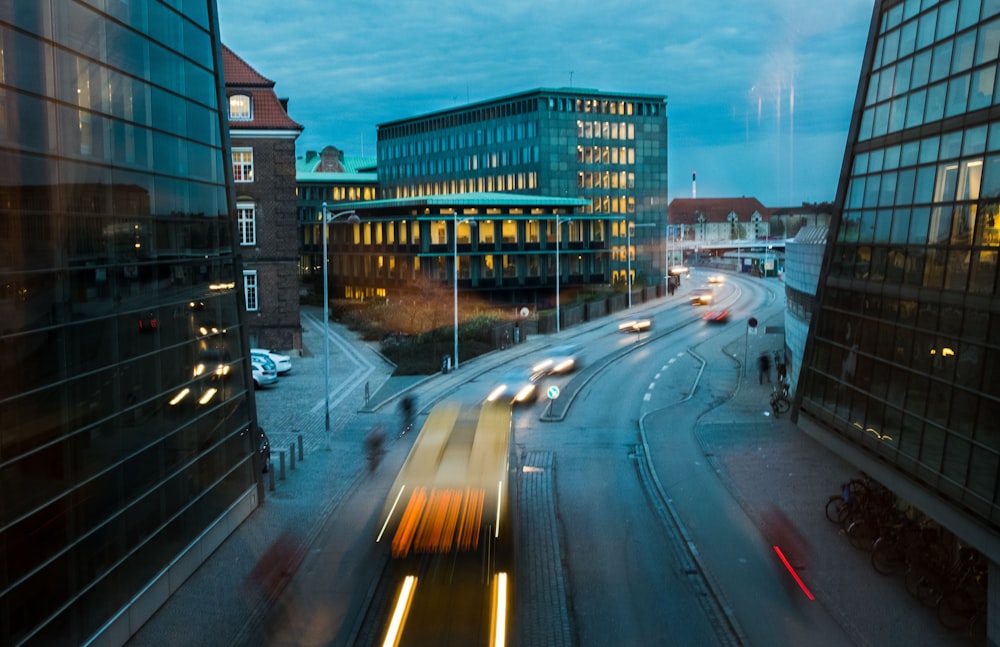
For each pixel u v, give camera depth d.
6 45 14.54
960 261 19.80
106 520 16.84
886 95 25.08
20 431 14.35
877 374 23.58
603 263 95.19
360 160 164.00
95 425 16.66
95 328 16.88
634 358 57.09
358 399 42.94
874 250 24.77
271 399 43.00
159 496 19.14
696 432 35.34
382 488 27.38
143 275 19.03
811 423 28.22
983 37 19.80
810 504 25.52
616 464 30.88
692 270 169.00
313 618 17.92
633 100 119.62
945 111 21.39
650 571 20.77
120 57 18.50
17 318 14.45
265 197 57.16
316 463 30.73
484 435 23.41
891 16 25.23
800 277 40.53
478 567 20.16
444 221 82.12
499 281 85.81
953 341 19.56
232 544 22.50
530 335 70.81
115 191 18.00
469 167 124.69
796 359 41.72
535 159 114.00
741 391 44.34
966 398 18.67
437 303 68.44
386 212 86.88
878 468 22.98
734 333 69.00
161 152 20.36
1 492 13.77
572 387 46.88
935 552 19.58
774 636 17.16
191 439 21.12
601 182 117.81
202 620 17.98
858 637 17.03
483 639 16.75
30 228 14.94
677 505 25.69
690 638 17.19
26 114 15.01
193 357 21.58
